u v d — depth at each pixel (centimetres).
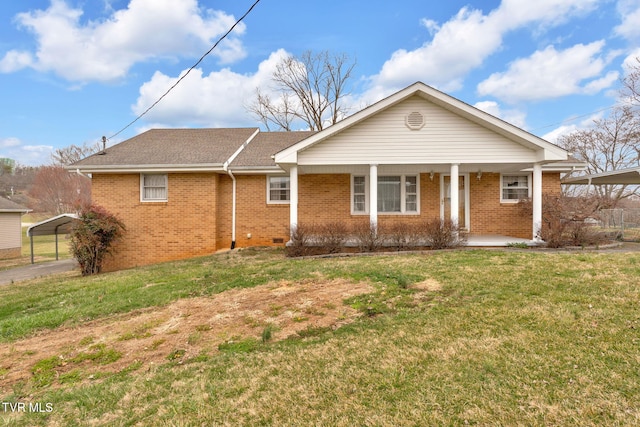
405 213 1240
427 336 374
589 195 1152
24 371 368
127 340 434
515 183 1227
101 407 290
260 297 563
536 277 564
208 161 1195
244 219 1276
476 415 244
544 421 234
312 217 1260
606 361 302
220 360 360
